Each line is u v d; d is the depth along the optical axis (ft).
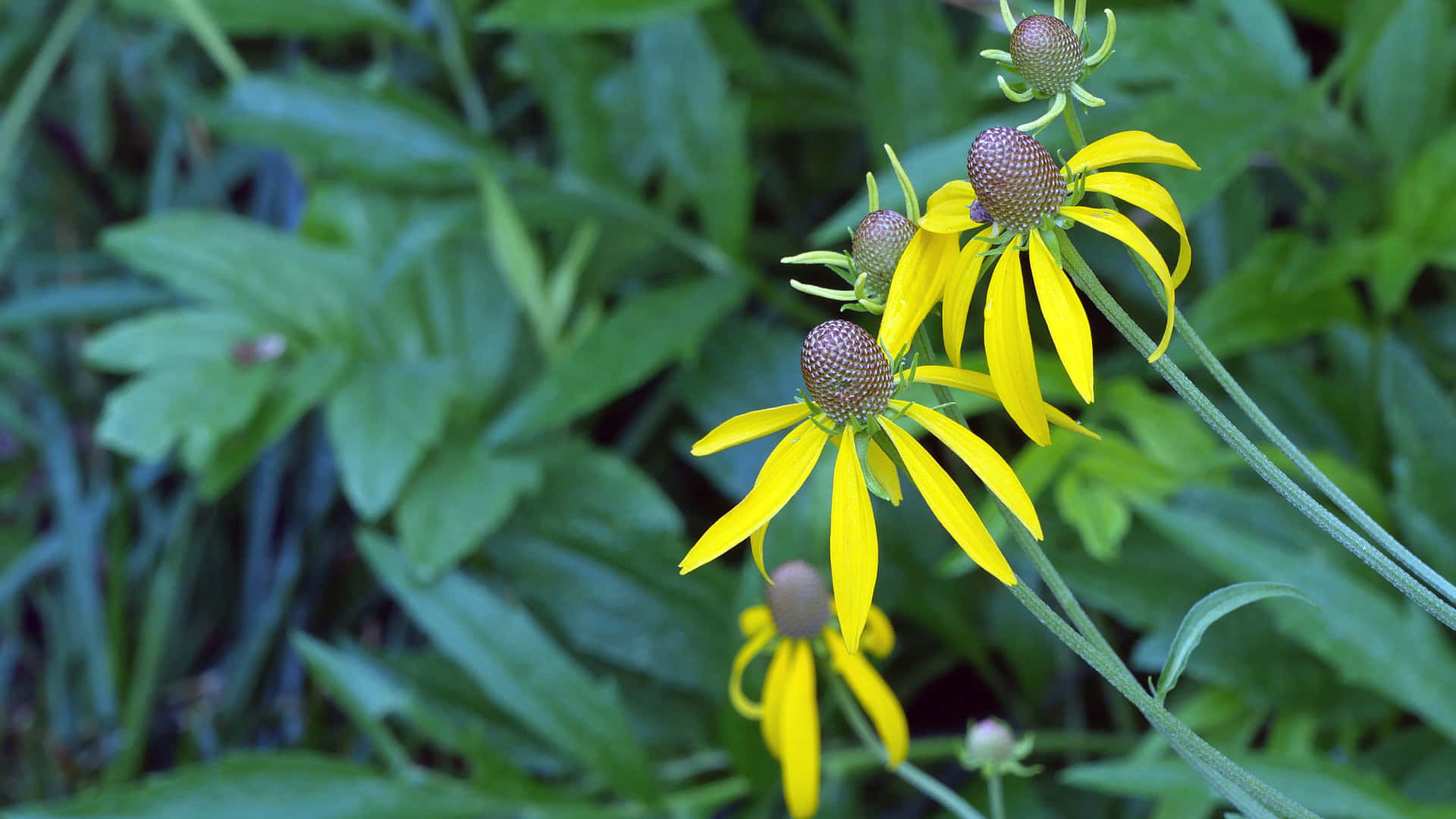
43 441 5.55
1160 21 3.76
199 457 4.17
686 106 4.74
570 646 4.58
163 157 5.80
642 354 4.27
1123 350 4.50
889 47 4.33
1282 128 3.93
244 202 6.31
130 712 4.97
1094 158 2.21
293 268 4.73
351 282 4.79
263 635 5.14
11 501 5.98
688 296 4.49
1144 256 2.17
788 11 5.55
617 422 5.41
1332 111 4.00
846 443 2.23
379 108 4.91
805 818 2.76
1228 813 2.21
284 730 5.10
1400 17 3.98
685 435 4.68
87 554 5.29
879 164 4.34
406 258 4.63
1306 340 4.70
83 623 5.18
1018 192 2.18
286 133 4.85
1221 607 2.22
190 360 4.34
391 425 4.33
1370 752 3.56
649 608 4.41
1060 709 4.55
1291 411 4.17
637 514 4.45
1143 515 3.51
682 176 4.79
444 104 5.88
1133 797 3.93
